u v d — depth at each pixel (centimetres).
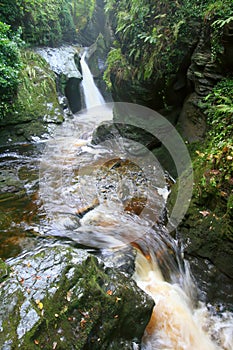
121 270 283
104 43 1063
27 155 622
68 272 225
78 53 1178
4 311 194
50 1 1151
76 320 204
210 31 395
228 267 290
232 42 354
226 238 290
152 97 509
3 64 627
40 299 203
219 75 396
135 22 511
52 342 186
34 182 493
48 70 905
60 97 898
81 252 250
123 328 231
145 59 494
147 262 312
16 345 175
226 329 271
